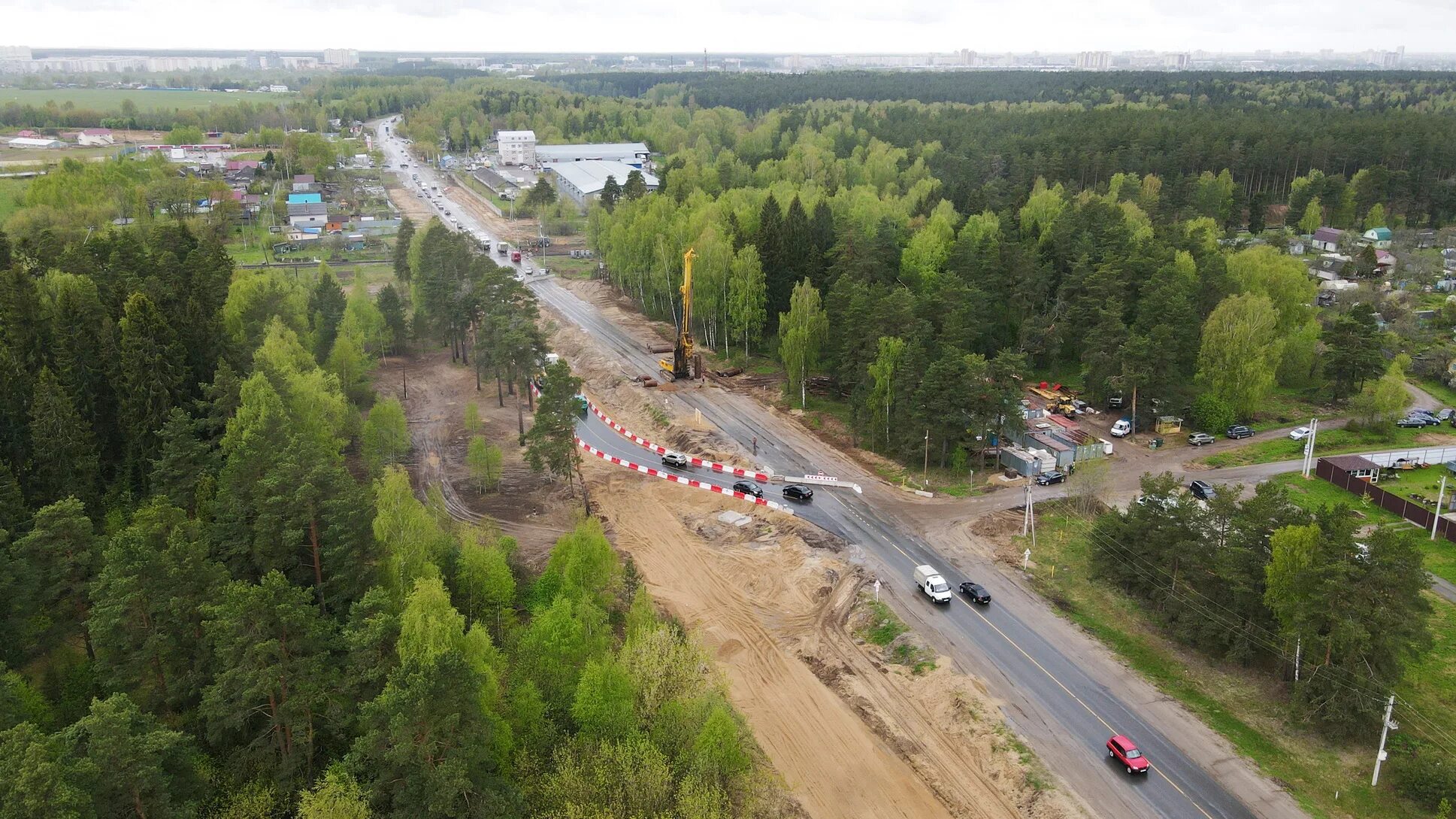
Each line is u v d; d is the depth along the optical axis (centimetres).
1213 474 9375
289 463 6297
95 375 8338
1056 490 9038
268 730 5166
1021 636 6694
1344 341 10994
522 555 8006
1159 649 6494
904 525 8412
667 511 8931
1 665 4966
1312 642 5619
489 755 4734
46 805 3772
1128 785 5244
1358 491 8850
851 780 5512
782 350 11388
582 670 5703
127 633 5281
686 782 4906
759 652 6762
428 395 12375
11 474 6988
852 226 14038
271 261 18775
